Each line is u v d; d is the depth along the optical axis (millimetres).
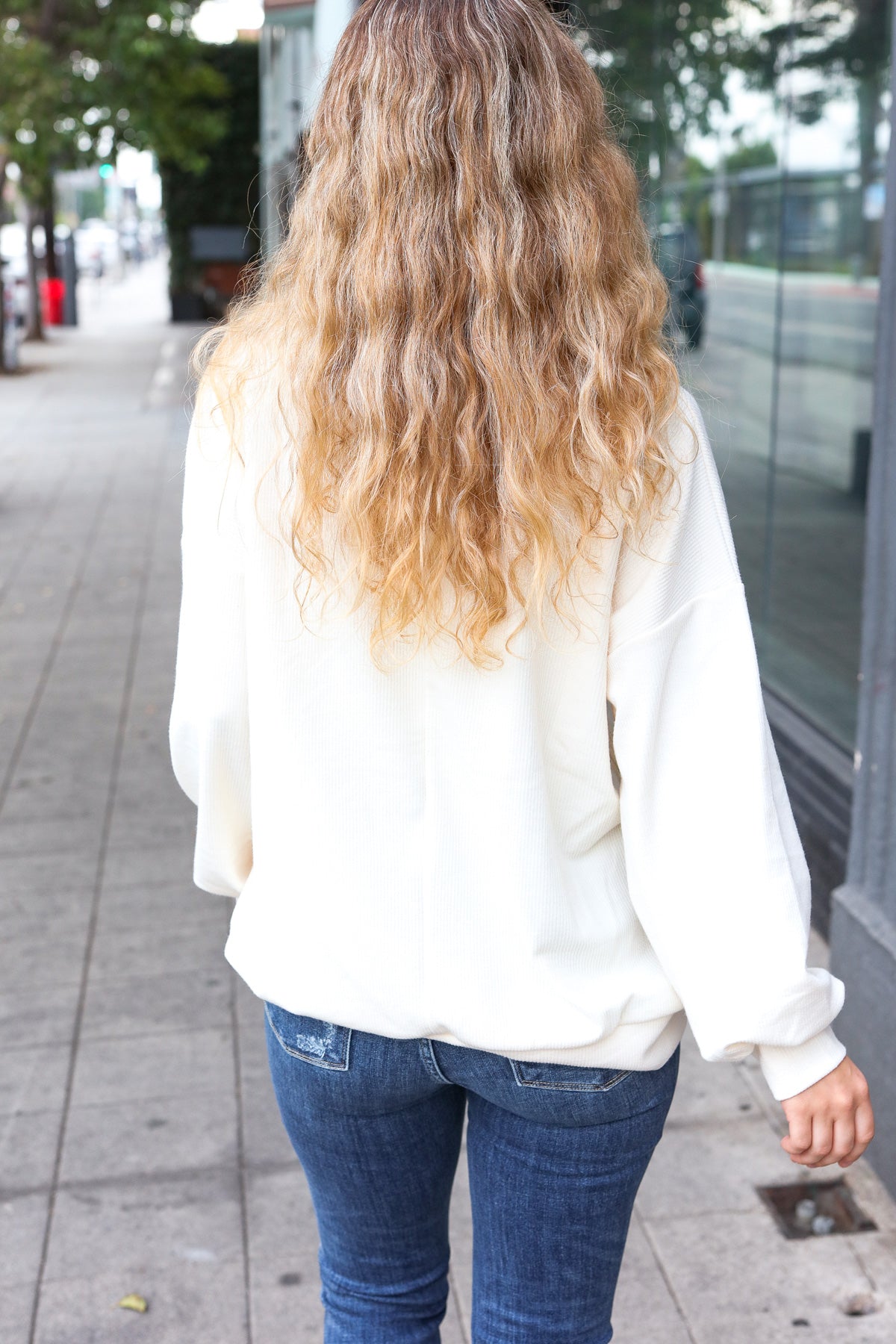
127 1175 2602
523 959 1191
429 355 1108
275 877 1263
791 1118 1198
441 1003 1202
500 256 1098
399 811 1208
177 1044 3082
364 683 1196
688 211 5312
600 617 1174
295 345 1168
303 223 1193
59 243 25641
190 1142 2707
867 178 3820
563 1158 1257
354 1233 1393
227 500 1217
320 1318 2229
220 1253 2387
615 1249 1322
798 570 4230
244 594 1233
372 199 1122
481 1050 1219
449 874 1203
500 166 1105
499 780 1185
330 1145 1323
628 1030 1219
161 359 20266
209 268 26078
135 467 11750
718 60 4914
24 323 24703
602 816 1241
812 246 4195
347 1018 1227
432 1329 1434
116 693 5785
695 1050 3023
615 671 1191
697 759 1196
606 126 1204
